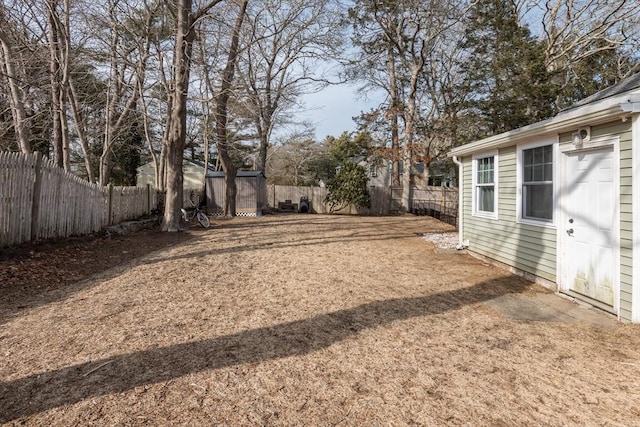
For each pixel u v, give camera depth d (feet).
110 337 11.05
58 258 20.79
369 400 8.12
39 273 17.78
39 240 23.02
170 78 37.58
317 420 7.41
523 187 19.90
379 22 60.70
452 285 17.92
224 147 55.36
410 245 30.09
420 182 90.27
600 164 14.47
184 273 19.35
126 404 7.75
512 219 20.83
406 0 56.49
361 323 12.69
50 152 57.47
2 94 38.75
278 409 7.75
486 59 58.85
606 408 7.88
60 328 11.65
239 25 37.27
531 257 18.95
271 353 10.29
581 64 55.83
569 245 16.26
